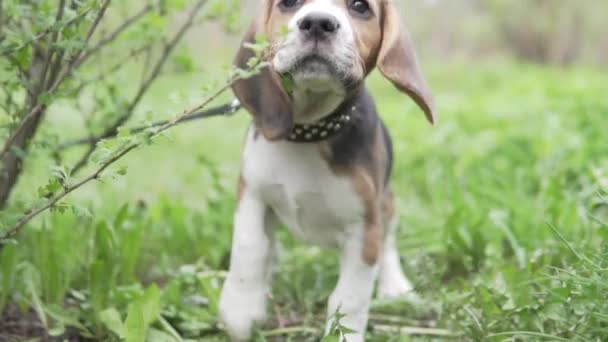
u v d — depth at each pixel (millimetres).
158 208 5074
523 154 7492
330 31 2939
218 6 4152
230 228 4973
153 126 2984
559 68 21594
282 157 3303
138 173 8062
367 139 3354
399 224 5438
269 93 3189
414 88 3150
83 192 6379
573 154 6930
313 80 2992
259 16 3301
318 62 2951
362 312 3309
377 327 3863
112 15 4680
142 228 4152
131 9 4457
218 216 5055
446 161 7562
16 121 3453
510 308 3242
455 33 24484
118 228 3973
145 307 3359
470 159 7406
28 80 3379
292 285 4336
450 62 21688
